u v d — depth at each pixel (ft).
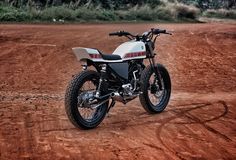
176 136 18.81
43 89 29.22
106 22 95.55
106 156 16.07
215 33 71.31
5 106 23.79
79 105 19.22
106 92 20.08
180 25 90.58
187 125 20.67
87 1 108.99
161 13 113.80
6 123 20.31
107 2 114.21
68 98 18.80
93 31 68.59
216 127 20.42
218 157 16.26
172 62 43.01
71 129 19.66
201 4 162.81
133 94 21.45
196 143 17.87
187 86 31.91
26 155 16.06
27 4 93.81
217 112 23.57
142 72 22.27
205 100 26.86
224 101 26.63
